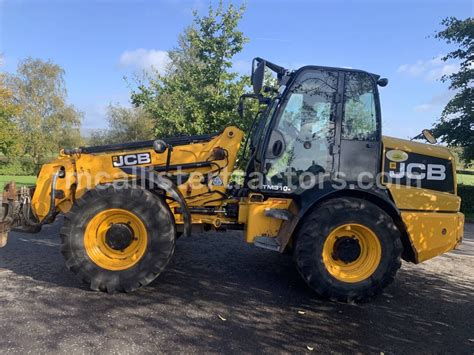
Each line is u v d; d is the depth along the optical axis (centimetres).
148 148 495
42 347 306
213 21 1138
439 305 429
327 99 440
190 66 1251
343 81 439
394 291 467
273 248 425
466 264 601
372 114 441
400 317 394
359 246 429
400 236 439
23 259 530
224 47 1128
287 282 477
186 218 436
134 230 431
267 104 509
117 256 429
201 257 566
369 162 440
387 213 439
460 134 1366
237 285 460
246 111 975
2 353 295
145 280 419
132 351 306
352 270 428
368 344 336
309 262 414
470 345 341
